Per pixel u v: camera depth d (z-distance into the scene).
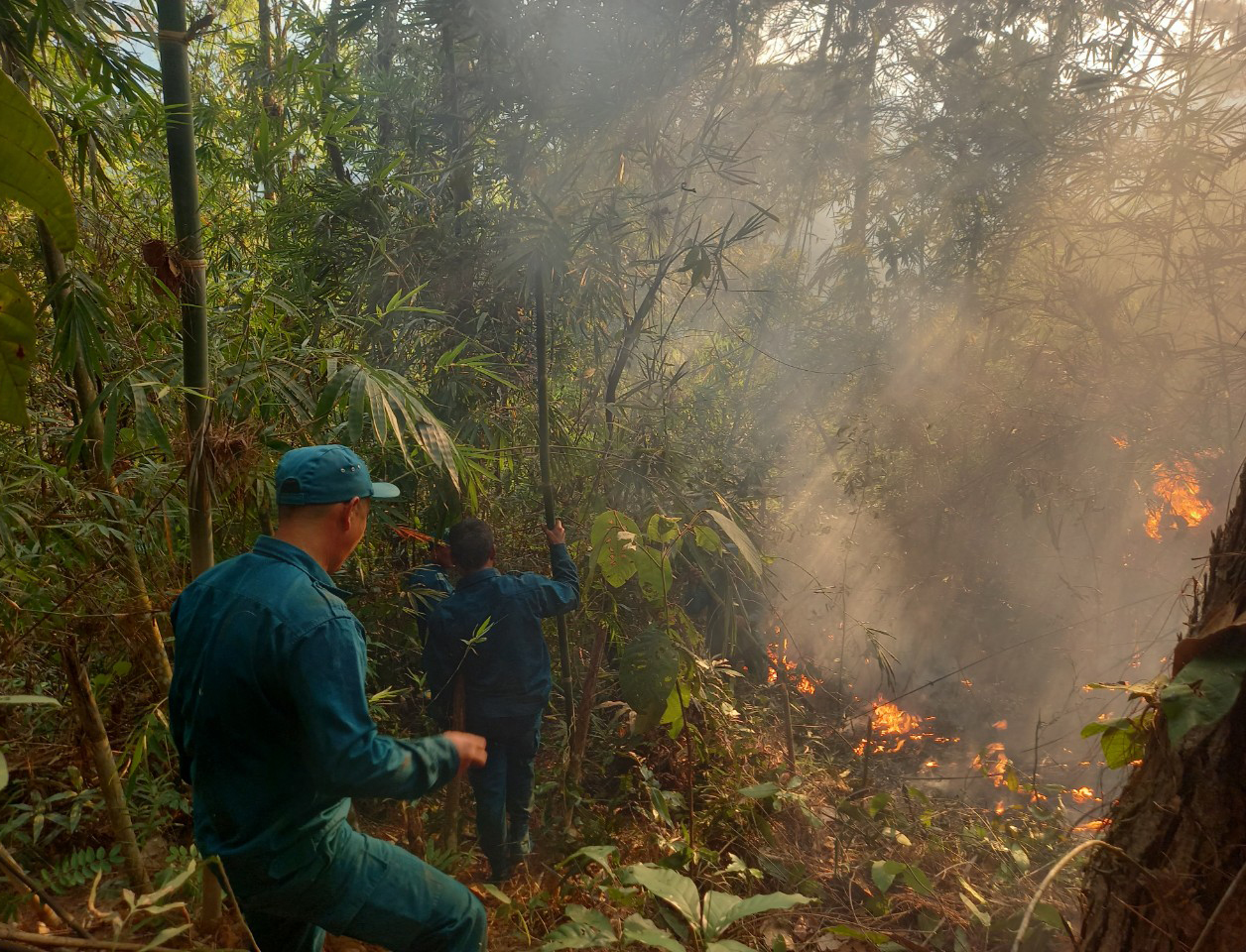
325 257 4.28
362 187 4.32
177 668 1.98
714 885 3.20
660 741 4.07
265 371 2.61
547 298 4.22
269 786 1.89
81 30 2.62
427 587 3.49
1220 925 1.91
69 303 2.38
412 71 4.96
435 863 3.20
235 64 5.17
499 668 3.29
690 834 3.30
